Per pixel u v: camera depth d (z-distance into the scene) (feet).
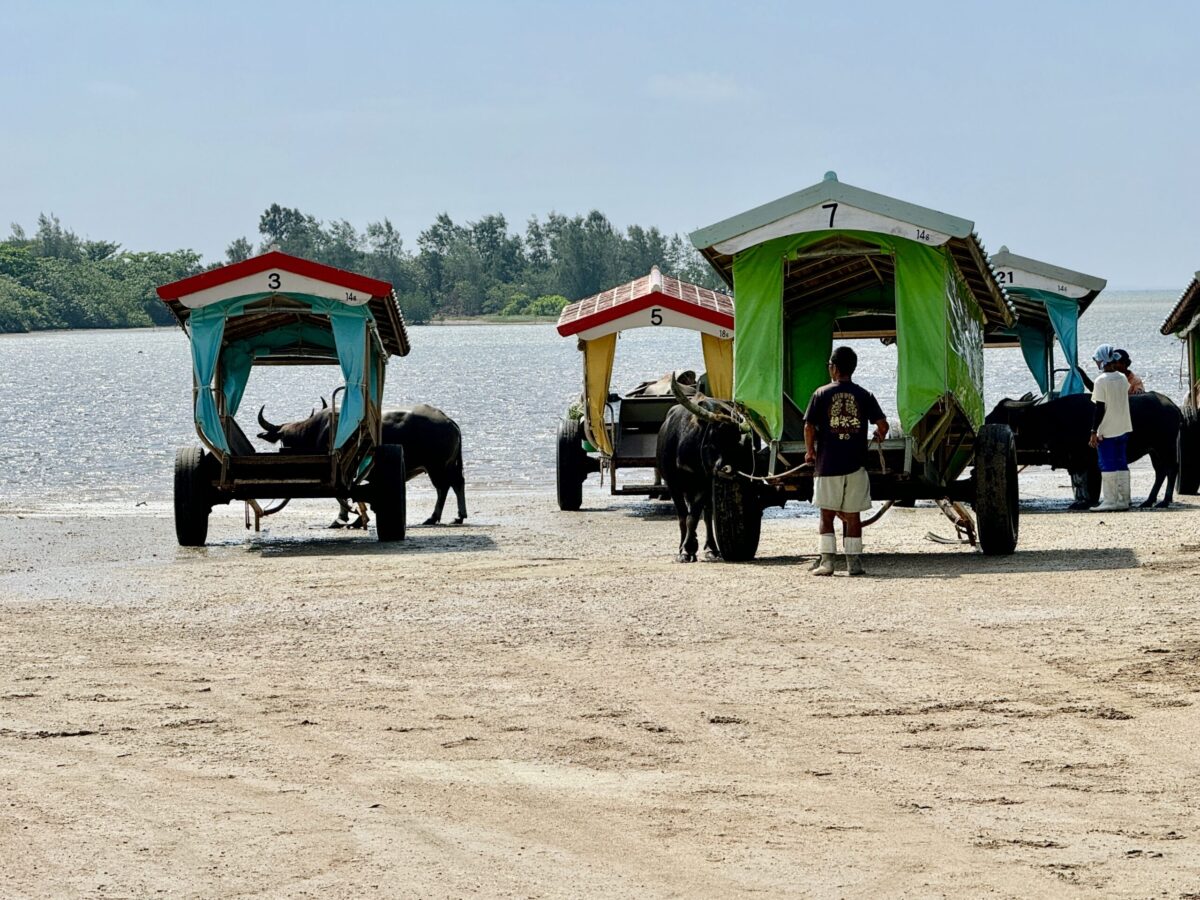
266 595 48.57
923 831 23.98
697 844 23.59
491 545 63.21
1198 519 64.28
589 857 23.08
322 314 66.18
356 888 21.85
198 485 63.77
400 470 64.80
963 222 48.91
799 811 25.14
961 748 28.55
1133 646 36.40
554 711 32.04
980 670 34.58
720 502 53.16
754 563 53.62
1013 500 53.16
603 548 61.31
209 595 48.91
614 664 36.35
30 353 476.13
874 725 30.32
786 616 41.73
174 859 23.13
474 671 36.01
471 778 27.37
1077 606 41.73
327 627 42.22
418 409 74.54
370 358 65.10
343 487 63.93
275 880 22.18
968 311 55.72
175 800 26.22
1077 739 28.91
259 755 29.07
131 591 50.31
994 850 23.04
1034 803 25.26
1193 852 22.75
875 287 60.75
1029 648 36.60
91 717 32.14
